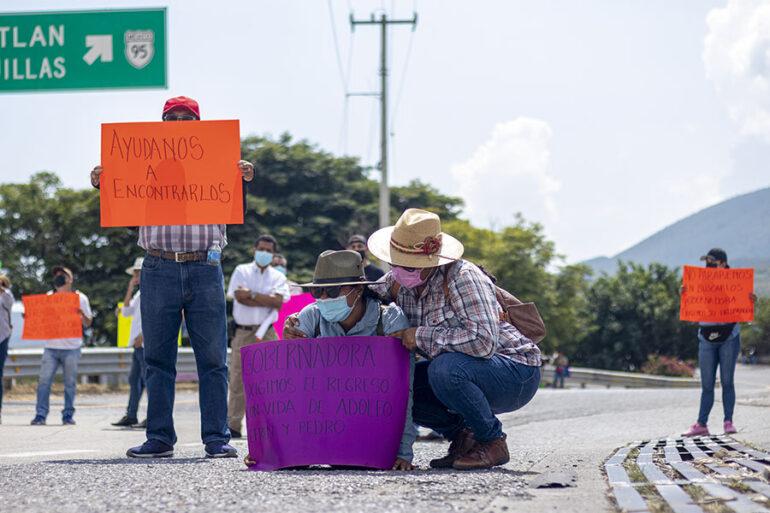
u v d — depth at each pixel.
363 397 6.37
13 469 6.05
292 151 60.22
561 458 7.34
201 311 7.31
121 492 4.84
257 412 6.46
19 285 55.41
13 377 22.00
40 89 12.93
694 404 18.19
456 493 4.80
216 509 4.26
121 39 12.95
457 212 72.75
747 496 4.77
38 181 57.81
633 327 88.25
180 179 7.28
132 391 12.82
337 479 5.36
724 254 11.08
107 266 54.84
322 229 57.03
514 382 6.40
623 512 4.30
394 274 6.35
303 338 6.48
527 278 71.31
